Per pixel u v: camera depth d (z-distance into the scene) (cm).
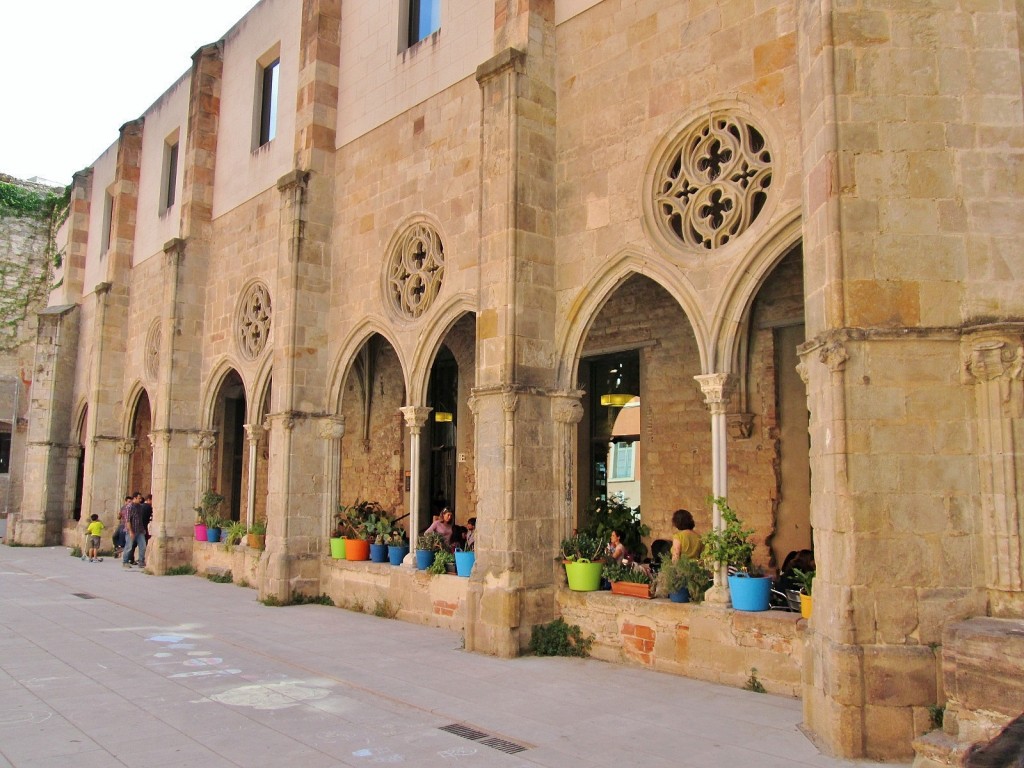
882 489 691
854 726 664
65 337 2939
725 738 718
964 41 734
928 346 702
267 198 1858
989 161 719
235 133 2027
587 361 1579
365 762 654
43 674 948
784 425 1255
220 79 2139
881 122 725
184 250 2073
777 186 906
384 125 1509
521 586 1078
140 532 2166
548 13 1186
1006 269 705
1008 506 667
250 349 1886
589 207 1118
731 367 948
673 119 1023
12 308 3338
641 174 1052
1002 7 739
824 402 729
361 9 1612
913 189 718
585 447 1556
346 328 1566
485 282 1156
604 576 1086
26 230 3400
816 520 744
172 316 2047
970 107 726
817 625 727
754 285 933
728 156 990
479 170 1234
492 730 742
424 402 1382
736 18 966
